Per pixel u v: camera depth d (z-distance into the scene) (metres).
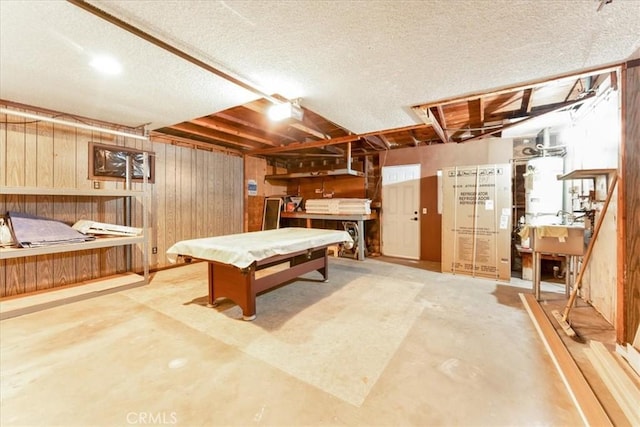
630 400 1.51
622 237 2.01
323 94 2.72
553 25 1.64
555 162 3.76
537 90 3.17
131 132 3.97
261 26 1.65
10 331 2.37
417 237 5.46
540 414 1.48
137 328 2.44
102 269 3.76
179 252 2.83
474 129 4.55
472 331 2.40
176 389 1.66
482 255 4.05
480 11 1.51
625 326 1.97
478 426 1.40
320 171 5.79
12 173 2.99
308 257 3.46
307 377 1.78
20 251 2.65
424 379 1.77
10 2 1.42
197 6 1.47
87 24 1.63
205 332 2.38
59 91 2.63
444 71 2.24
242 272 2.42
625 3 1.44
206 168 5.16
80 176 3.50
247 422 1.43
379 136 5.06
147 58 2.04
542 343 2.21
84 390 1.64
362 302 3.09
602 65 2.12
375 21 1.60
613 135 2.58
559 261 4.17
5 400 1.56
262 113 3.55
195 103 2.94
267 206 6.43
